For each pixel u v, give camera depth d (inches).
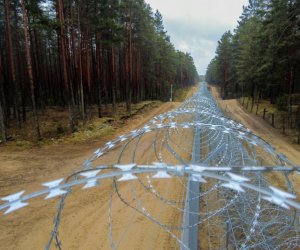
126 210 232.1
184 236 145.9
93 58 972.6
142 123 800.3
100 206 243.8
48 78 1310.3
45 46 1347.2
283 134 675.4
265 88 1138.0
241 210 165.8
